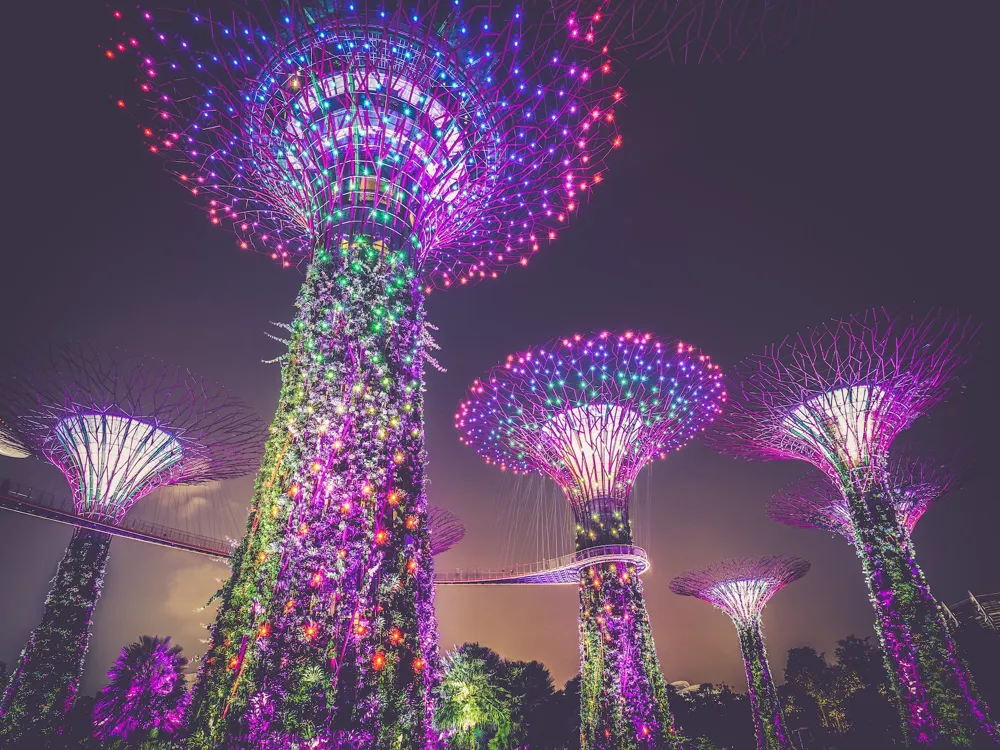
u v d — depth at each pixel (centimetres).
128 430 2655
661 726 2172
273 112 1338
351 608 994
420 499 1155
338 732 903
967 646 3922
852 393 2595
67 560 2511
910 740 2177
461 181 1453
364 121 1288
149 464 2709
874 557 2444
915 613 2295
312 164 1372
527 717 4325
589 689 2302
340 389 1146
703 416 2727
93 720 2200
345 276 1247
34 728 2158
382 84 1321
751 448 3002
